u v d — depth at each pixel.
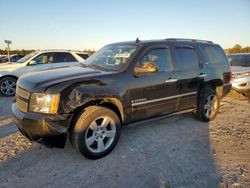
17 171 3.26
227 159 3.69
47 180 3.06
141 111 4.17
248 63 9.84
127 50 4.37
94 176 3.17
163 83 4.41
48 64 9.12
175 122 5.47
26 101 3.47
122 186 2.96
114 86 3.75
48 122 3.23
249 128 5.17
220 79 5.68
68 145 4.09
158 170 3.33
